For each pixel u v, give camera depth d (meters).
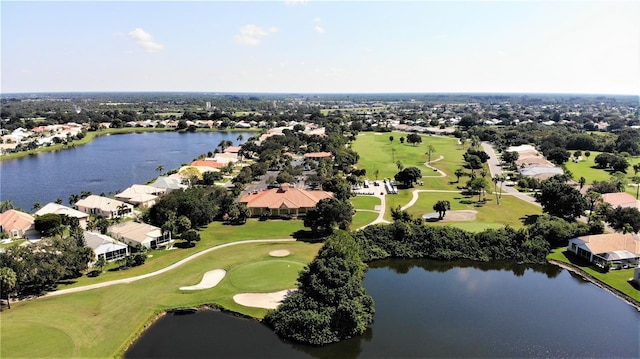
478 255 109.62
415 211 145.12
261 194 148.12
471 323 75.25
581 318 77.62
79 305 79.25
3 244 113.94
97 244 100.38
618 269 99.00
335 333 69.81
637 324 75.75
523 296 87.06
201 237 118.25
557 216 130.25
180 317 77.00
